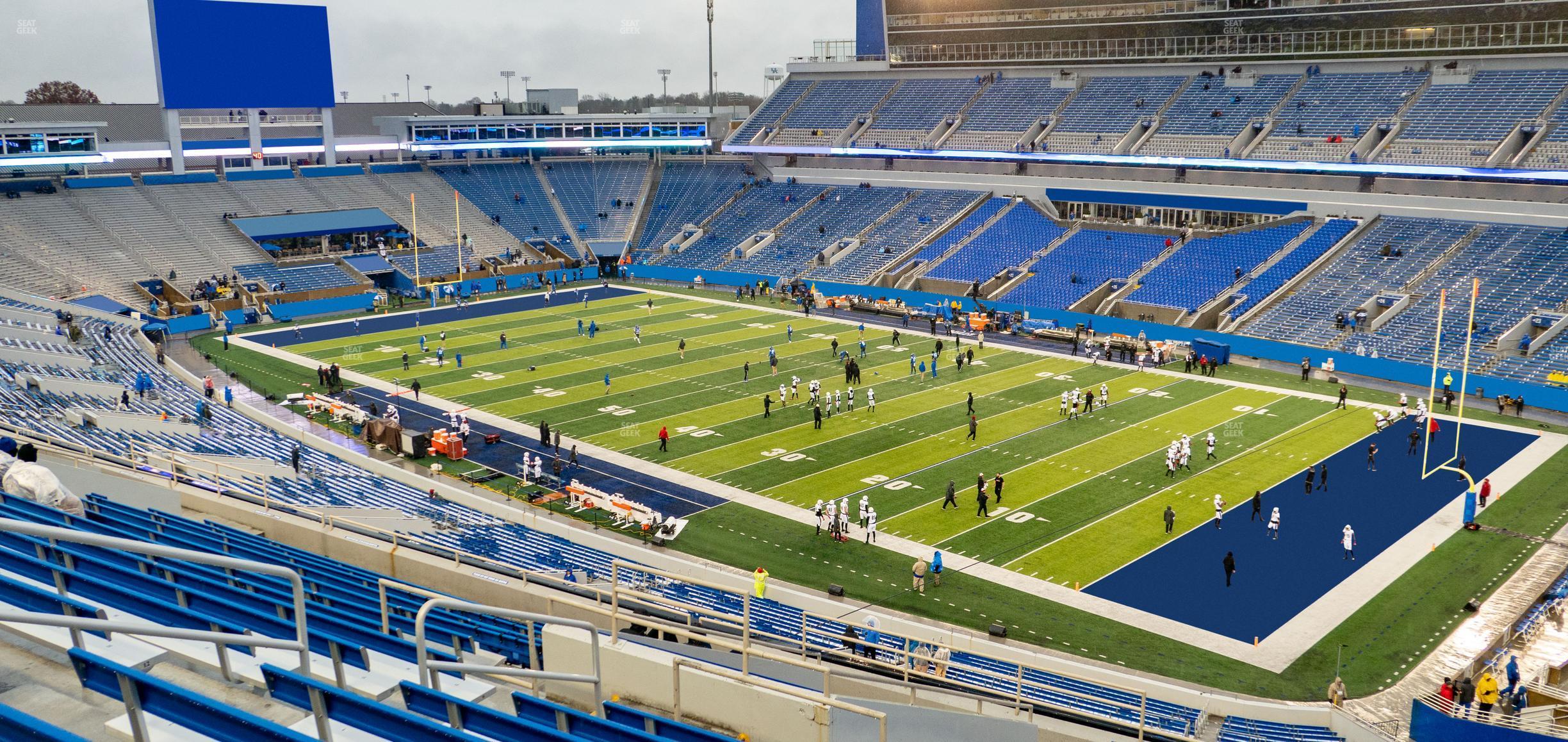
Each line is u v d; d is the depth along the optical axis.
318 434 44.50
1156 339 61.75
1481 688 22.25
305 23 82.44
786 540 33.41
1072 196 76.00
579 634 14.51
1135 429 44.84
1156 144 72.56
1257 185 69.31
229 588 13.55
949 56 88.88
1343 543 32.62
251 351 60.50
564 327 67.44
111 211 74.12
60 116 102.00
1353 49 69.94
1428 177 63.00
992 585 30.14
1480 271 57.31
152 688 7.76
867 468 40.06
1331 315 58.12
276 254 77.75
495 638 16.61
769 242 84.69
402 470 39.53
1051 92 82.81
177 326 65.69
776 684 13.50
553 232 89.88
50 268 66.44
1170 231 70.69
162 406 45.22
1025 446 42.62
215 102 79.19
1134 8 77.81
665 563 31.16
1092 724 19.33
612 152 104.88
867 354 59.31
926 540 33.41
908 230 80.25
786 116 94.81
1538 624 27.38
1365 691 24.53
